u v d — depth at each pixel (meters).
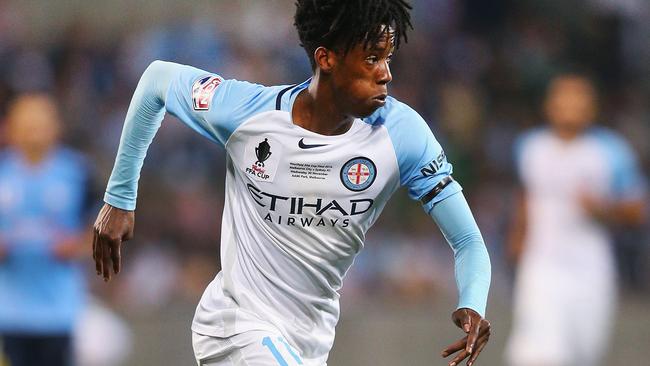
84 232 27.83
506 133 45.22
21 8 47.66
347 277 37.25
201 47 45.03
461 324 13.99
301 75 45.12
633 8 50.56
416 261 38.78
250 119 14.19
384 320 33.72
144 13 47.94
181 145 40.62
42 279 26.44
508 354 34.03
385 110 14.20
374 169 14.09
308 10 13.79
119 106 43.97
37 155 26.67
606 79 49.25
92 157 42.12
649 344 34.25
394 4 13.59
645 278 38.62
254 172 14.28
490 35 49.22
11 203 26.41
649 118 48.25
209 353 14.76
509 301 35.66
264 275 14.48
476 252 14.41
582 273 28.73
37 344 26.61
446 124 44.69
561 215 28.84
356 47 13.51
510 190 42.56
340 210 14.21
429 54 47.28
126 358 31.80
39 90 44.03
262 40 46.09
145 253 37.88
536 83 47.75
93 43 45.88
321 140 14.02
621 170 29.06
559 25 49.84
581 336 28.94
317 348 14.83
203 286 37.72
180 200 39.22
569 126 28.95
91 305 32.03
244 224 14.62
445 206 14.41
